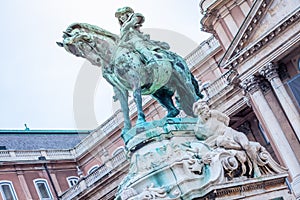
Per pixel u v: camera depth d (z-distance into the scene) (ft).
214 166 14.89
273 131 104.94
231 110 111.14
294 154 101.65
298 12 99.66
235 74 108.99
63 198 109.81
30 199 128.57
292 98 102.73
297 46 102.73
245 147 15.83
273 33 103.04
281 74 105.29
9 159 131.34
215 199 14.38
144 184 15.17
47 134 149.89
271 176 15.69
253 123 115.75
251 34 105.29
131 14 17.72
